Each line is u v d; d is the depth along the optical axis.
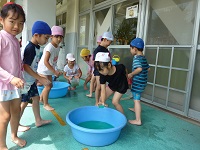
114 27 3.88
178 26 2.56
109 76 2.06
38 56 1.77
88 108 2.10
